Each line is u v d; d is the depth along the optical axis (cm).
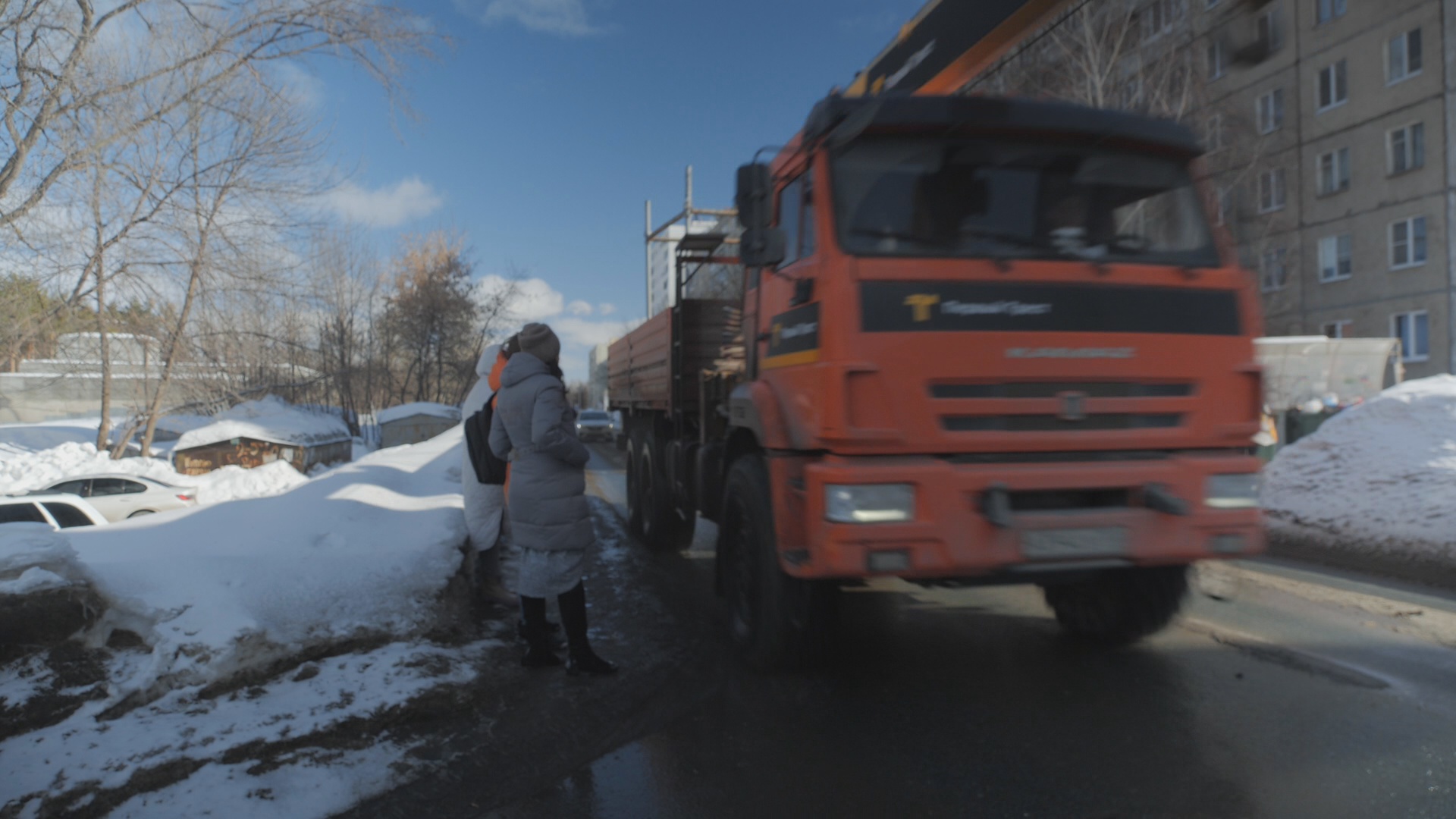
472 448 588
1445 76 2162
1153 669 459
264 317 2019
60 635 390
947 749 367
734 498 510
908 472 374
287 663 419
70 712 361
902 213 412
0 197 1255
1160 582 483
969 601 626
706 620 600
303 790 323
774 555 451
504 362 589
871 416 381
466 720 405
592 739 386
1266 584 643
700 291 823
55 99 1228
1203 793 319
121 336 2000
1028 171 429
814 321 411
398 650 455
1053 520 383
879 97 415
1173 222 438
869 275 388
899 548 372
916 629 553
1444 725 371
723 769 354
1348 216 2392
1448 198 2172
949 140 424
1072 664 475
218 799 310
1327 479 884
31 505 1326
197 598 416
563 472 462
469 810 320
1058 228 422
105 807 300
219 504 605
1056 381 393
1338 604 579
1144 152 444
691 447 753
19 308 1487
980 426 388
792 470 426
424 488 760
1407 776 326
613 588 707
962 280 393
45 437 3067
